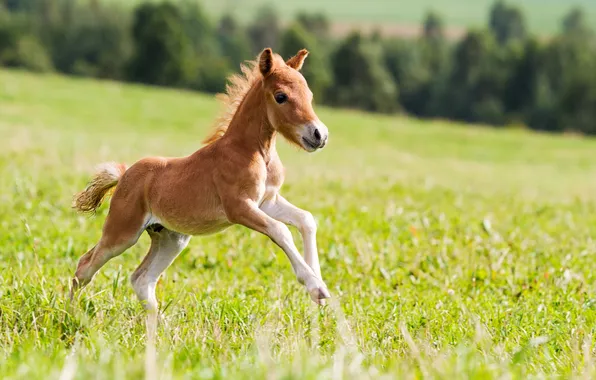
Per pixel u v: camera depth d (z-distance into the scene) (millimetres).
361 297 10555
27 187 17656
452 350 7648
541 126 113562
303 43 114438
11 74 56844
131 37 111062
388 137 49750
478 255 12688
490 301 10172
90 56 117062
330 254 12414
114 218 9312
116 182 9719
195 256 12570
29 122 40625
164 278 11055
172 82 105562
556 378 6680
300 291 10609
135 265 12109
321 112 57031
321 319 8922
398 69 127625
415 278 11688
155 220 9188
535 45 120062
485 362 6797
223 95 9297
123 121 45250
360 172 28719
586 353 7027
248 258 12742
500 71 120688
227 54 131750
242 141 8664
